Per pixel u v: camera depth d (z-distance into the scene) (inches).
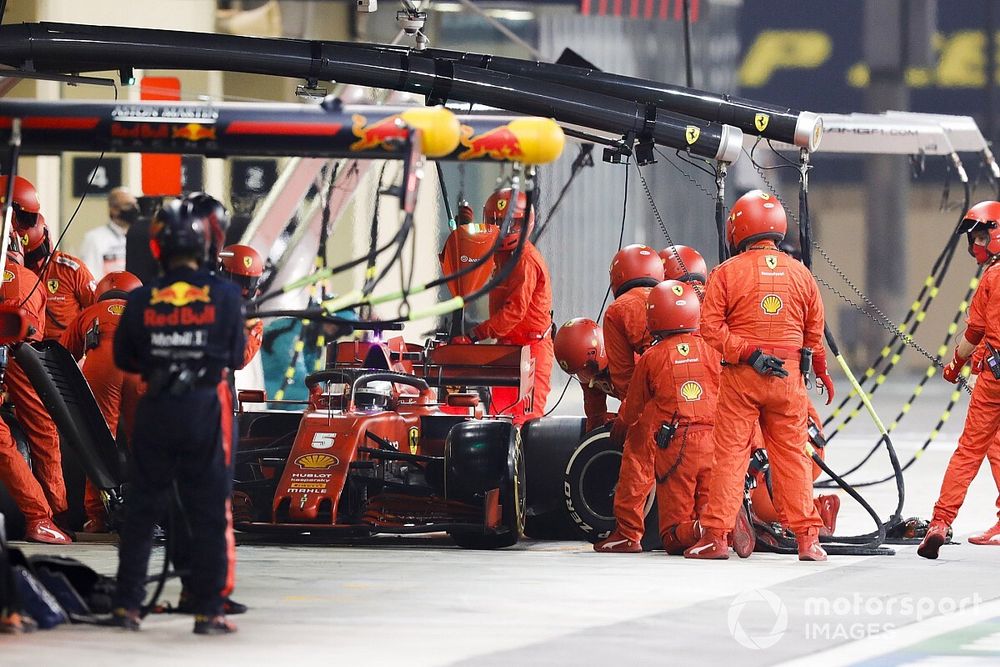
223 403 961.5
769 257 1339.8
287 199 2281.0
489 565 1295.5
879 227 6048.2
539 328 1670.8
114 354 950.4
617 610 1059.3
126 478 1395.2
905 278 6067.9
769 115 1496.1
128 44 1423.5
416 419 1498.5
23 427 1443.2
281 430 1502.2
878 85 5866.1
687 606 1078.4
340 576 1217.4
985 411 1391.5
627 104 1462.8
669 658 899.4
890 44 5846.5
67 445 1403.8
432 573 1238.9
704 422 1385.3
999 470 1493.6
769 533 1422.2
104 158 2314.2
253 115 1058.7
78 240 2311.8
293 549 1413.6
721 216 1501.0
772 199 1363.2
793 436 1339.8
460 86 1448.1
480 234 1641.2
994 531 1488.7
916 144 1907.0
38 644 917.2
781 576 1235.9
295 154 1069.1
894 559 1364.4
